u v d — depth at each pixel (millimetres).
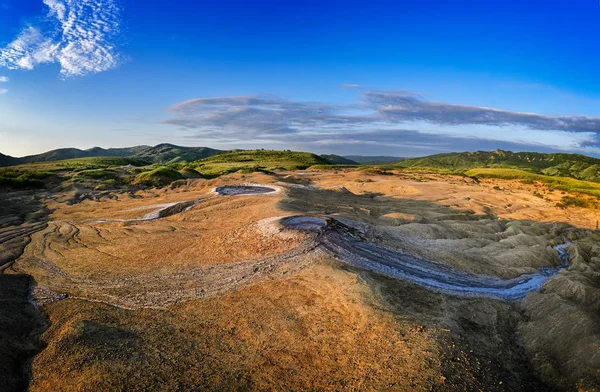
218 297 18172
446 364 12836
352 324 15312
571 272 24141
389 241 26297
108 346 13883
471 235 31797
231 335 14914
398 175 89000
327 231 25375
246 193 48062
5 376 12453
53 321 16531
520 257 27078
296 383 12109
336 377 12320
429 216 39281
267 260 21766
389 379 12031
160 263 23094
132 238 28781
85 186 55281
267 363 13133
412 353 13242
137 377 12188
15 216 38656
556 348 14781
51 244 28266
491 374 12969
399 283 19781
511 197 56250
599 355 13477
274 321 15773
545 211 48594
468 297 19656
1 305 17562
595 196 57062
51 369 12805
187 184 58469
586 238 34156
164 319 16297
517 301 20359
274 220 27734
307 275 19688
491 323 17109
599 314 18000
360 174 86500
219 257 23109
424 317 16203
